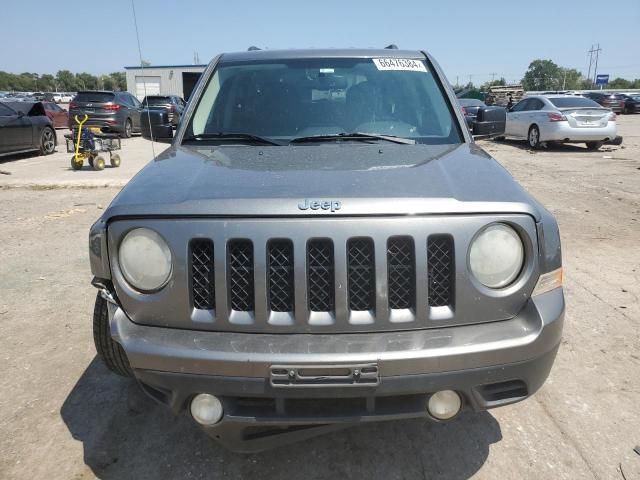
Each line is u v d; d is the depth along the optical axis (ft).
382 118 10.26
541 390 9.94
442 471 7.95
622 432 8.74
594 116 46.47
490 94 133.08
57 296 14.46
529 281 6.65
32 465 8.09
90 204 26.09
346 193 6.62
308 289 6.37
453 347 6.24
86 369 10.77
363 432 8.82
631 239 19.34
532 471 7.91
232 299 6.51
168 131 11.86
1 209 25.04
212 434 7.08
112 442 8.62
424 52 12.05
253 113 10.40
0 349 11.55
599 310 13.26
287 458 8.23
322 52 11.67
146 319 6.67
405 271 6.46
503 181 7.36
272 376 6.12
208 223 6.40
